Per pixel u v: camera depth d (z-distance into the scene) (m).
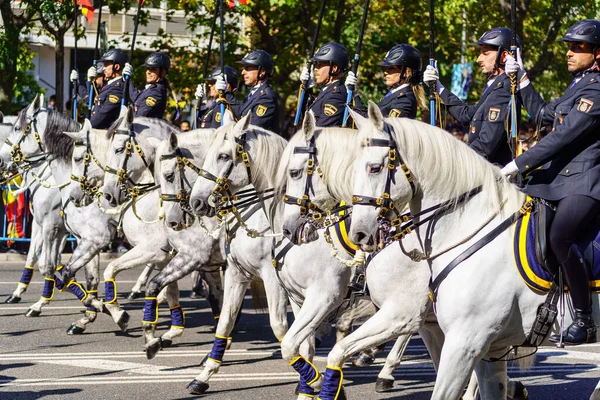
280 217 9.43
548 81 28.53
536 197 7.33
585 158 7.24
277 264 9.46
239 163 9.88
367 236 7.04
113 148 12.61
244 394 10.12
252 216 10.11
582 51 7.49
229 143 9.88
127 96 15.15
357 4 26.83
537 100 8.62
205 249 11.92
